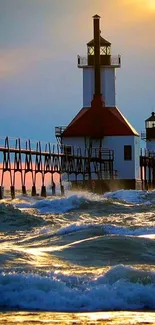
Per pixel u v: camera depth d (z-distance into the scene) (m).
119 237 75.50
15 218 112.62
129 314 46.09
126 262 63.69
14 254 64.44
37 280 51.69
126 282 51.78
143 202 168.00
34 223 109.69
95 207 142.12
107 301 48.88
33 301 48.75
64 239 80.00
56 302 48.56
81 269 58.84
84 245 71.75
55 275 54.25
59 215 123.62
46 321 43.78
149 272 54.34
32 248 72.19
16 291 49.75
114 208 141.75
